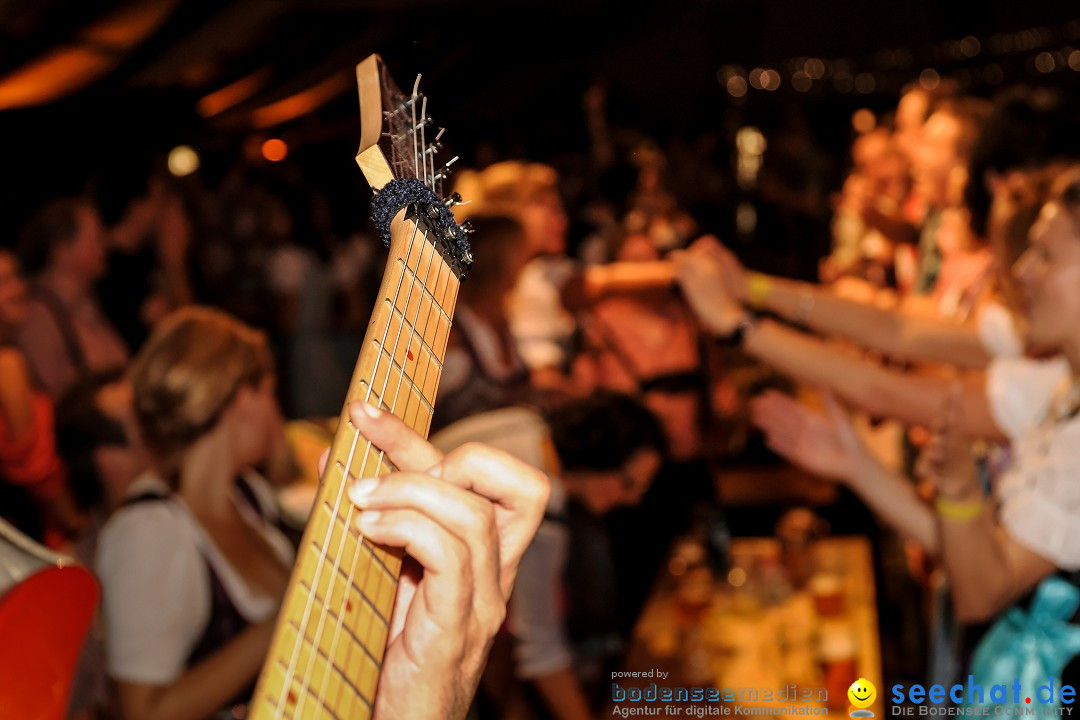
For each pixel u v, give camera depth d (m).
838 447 2.12
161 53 5.18
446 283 0.70
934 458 1.84
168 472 2.03
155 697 1.88
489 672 2.57
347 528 0.58
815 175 10.23
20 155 4.57
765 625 3.22
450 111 6.99
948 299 3.25
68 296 3.74
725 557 3.53
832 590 3.24
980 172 2.68
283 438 2.40
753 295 2.76
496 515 0.71
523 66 8.28
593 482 2.96
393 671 0.61
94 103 4.80
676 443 3.98
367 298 6.04
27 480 2.52
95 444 2.44
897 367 3.57
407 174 0.72
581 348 4.69
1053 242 1.88
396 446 0.60
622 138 10.75
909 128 3.92
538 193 4.35
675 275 2.72
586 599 2.96
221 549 2.00
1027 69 12.20
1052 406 1.98
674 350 4.71
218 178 5.86
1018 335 2.56
